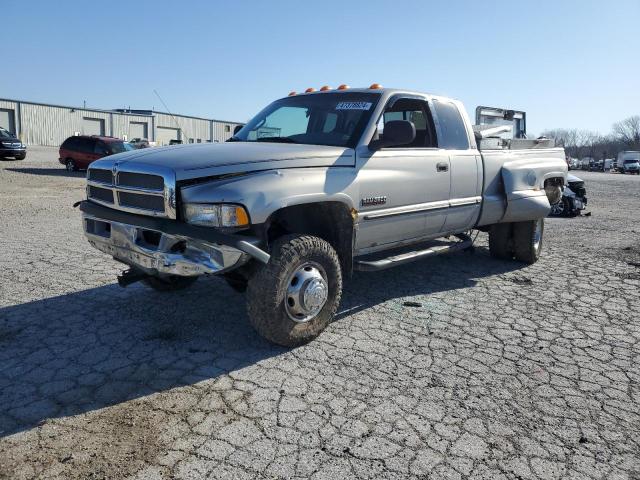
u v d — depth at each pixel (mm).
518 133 11766
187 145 4520
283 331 3980
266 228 3869
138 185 3920
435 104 5750
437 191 5477
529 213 6668
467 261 7453
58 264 6559
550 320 4977
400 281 6242
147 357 3926
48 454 2732
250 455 2758
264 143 4758
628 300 5676
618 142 116625
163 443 2848
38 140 48719
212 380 3580
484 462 2756
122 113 53344
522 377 3754
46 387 3441
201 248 3666
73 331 4395
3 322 4555
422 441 2928
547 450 2879
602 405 3387
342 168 4445
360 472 2645
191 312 4914
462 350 4207
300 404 3289
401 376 3713
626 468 2742
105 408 3193
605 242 9406
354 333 4508
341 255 4668
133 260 4039
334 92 5398
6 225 9438
